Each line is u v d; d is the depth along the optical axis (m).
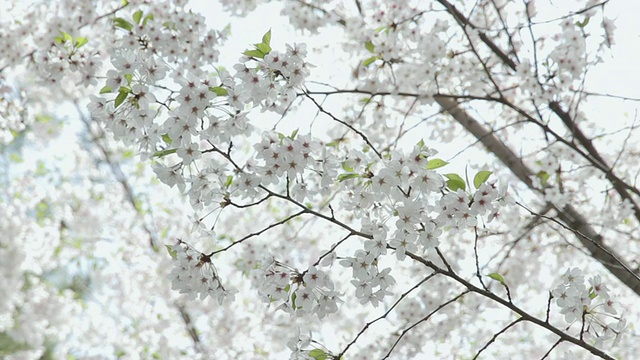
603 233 5.13
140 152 2.84
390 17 4.57
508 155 5.00
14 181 7.36
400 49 4.47
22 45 4.56
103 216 7.60
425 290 5.21
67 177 8.03
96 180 8.04
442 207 2.47
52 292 7.77
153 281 7.14
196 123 2.55
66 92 6.92
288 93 2.81
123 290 7.25
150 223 7.58
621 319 2.65
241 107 2.62
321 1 4.98
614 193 5.34
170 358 6.94
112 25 4.19
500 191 2.49
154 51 3.83
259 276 2.63
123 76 2.67
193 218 2.66
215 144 2.75
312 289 2.54
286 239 5.79
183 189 2.62
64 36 3.71
